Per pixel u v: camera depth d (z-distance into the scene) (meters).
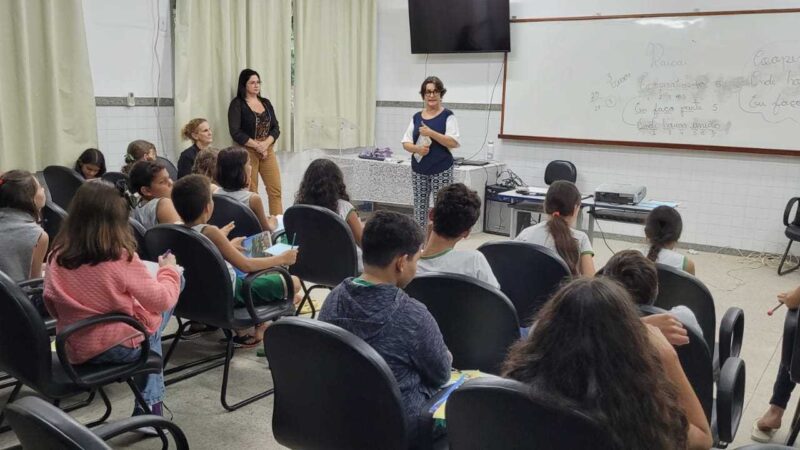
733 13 5.59
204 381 3.02
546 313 1.17
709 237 6.04
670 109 5.99
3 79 4.31
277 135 5.95
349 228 3.12
